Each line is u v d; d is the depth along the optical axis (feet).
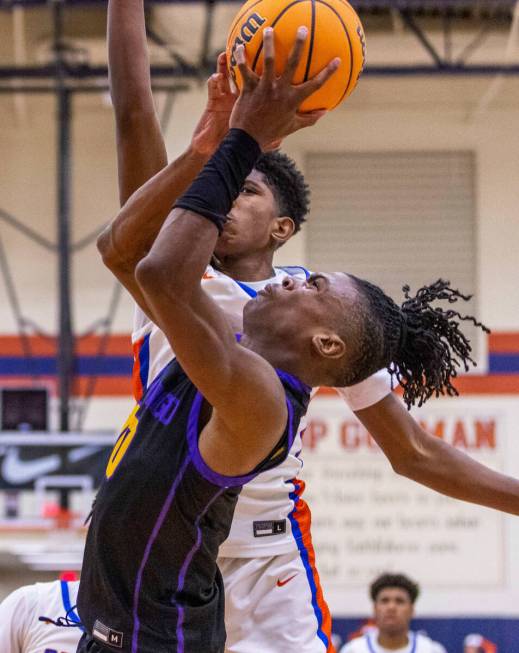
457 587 44.06
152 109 10.23
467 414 44.75
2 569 30.40
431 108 46.50
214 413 7.95
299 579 11.83
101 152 46.19
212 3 38.34
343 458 44.65
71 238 45.75
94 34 43.21
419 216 46.19
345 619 43.93
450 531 44.27
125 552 8.30
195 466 8.09
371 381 11.60
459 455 11.85
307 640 11.55
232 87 8.57
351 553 44.37
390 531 44.37
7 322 45.70
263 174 11.60
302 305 8.57
